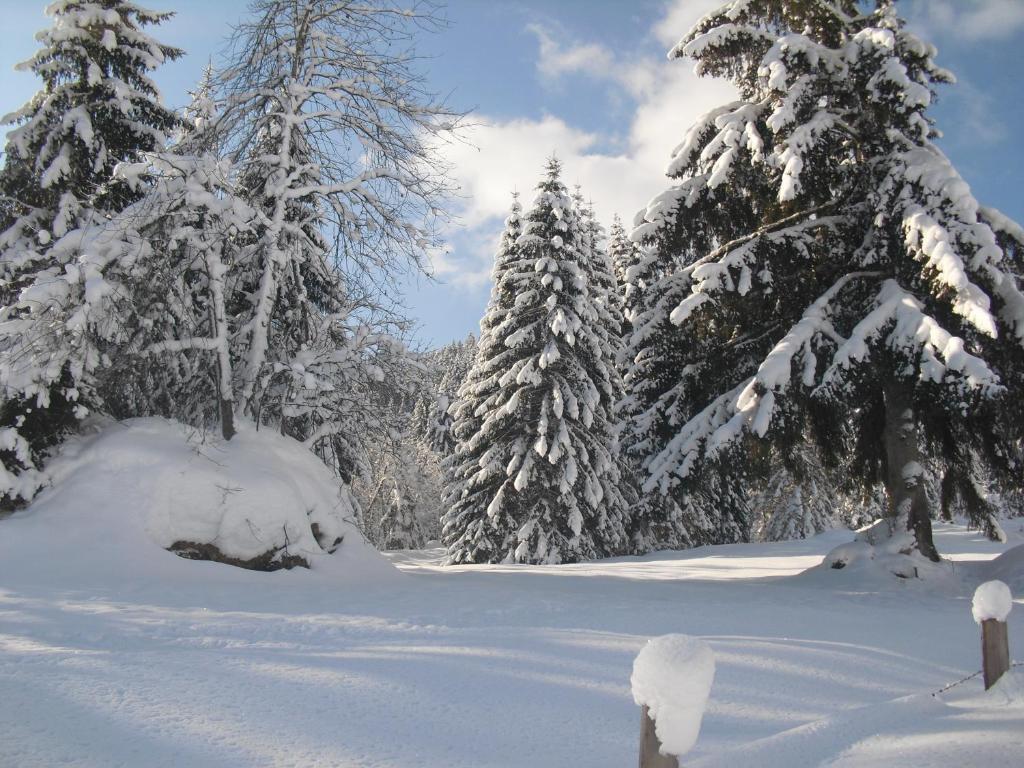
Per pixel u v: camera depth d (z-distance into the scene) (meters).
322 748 3.62
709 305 13.14
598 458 25.02
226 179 12.94
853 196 13.50
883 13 12.93
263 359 13.38
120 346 12.38
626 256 34.28
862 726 4.07
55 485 11.02
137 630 6.52
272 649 5.99
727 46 13.54
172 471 10.92
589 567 18.25
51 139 14.18
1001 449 12.98
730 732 4.26
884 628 7.96
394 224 15.01
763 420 11.41
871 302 12.35
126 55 14.95
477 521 25.80
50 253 12.16
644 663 2.58
